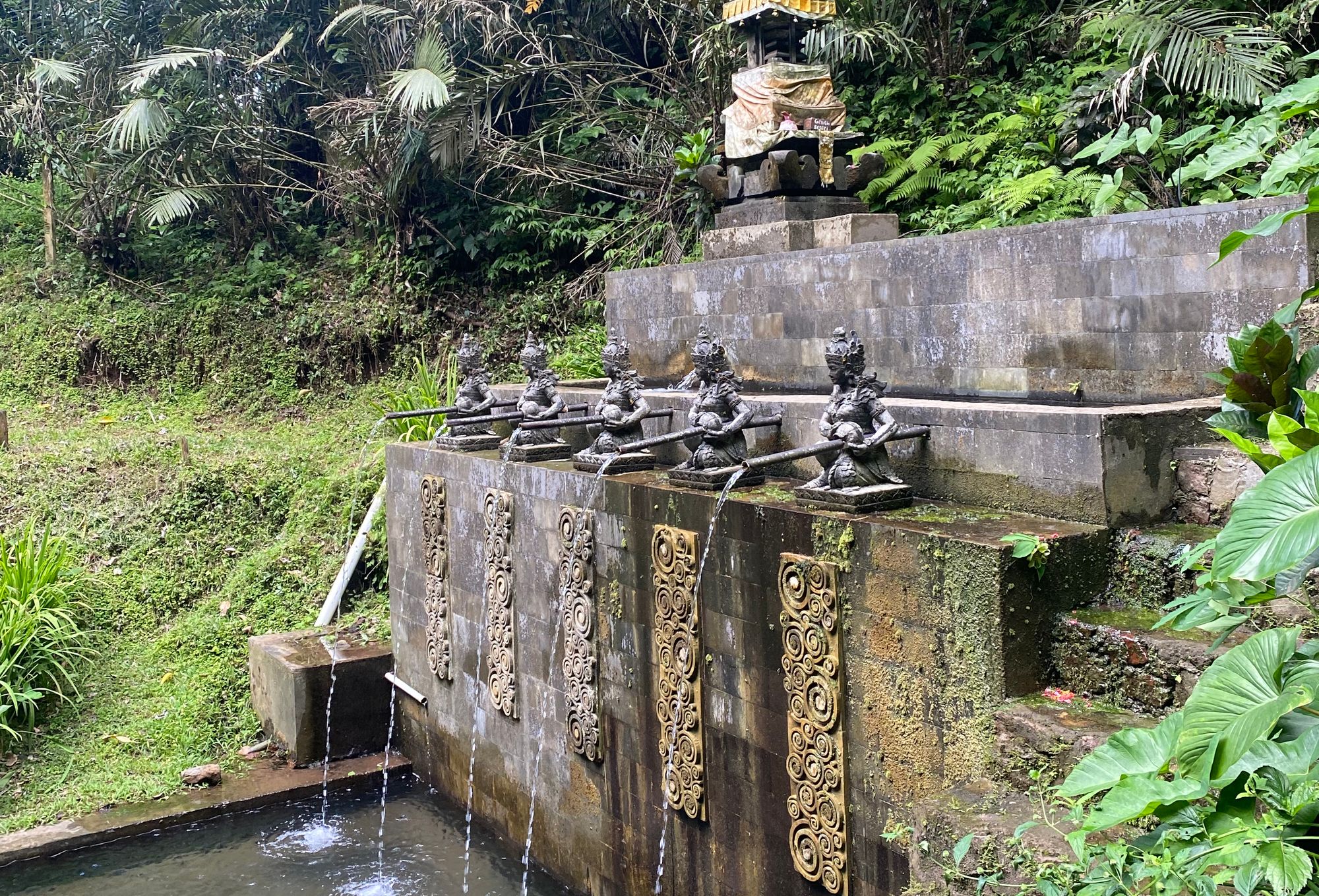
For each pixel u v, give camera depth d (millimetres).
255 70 17578
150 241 18266
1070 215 10320
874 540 5387
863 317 8305
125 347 16500
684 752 6660
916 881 4480
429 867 8375
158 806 9133
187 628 11375
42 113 17266
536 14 16844
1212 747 3197
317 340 16516
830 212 9477
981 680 4941
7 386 15953
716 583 6367
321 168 17750
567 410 8836
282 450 14031
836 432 5898
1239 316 6152
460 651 9305
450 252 17094
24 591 10406
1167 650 4645
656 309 10305
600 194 17016
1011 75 14070
